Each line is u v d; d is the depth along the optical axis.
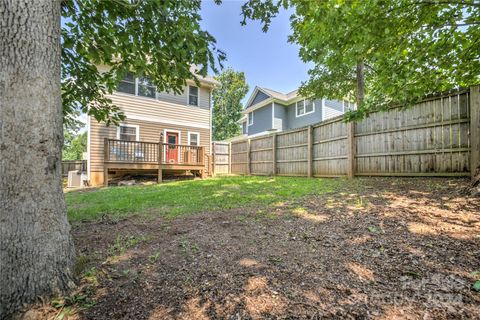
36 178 1.46
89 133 9.09
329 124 7.23
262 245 2.20
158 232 2.64
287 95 18.52
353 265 1.75
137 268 1.83
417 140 5.00
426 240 2.03
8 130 1.38
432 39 3.82
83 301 1.44
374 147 5.89
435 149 4.68
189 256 2.01
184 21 2.61
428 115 4.81
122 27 2.86
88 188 7.63
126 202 4.33
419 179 4.74
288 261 1.87
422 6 3.45
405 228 2.32
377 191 4.12
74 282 1.60
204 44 2.69
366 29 3.51
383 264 1.73
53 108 1.56
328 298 1.39
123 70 3.37
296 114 16.86
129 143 9.17
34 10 1.50
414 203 3.12
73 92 3.46
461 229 2.17
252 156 11.09
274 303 1.37
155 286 1.58
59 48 1.65
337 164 6.92
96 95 3.63
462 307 1.24
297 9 3.54
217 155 12.51
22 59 1.43
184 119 11.41
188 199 4.45
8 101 1.38
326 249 2.04
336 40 3.78
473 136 3.89
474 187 3.23
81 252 2.12
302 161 8.32
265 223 2.83
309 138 7.93
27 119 1.43
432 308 1.25
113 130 9.53
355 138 6.36
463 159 4.27
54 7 1.62
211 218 3.12
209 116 12.29
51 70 1.56
